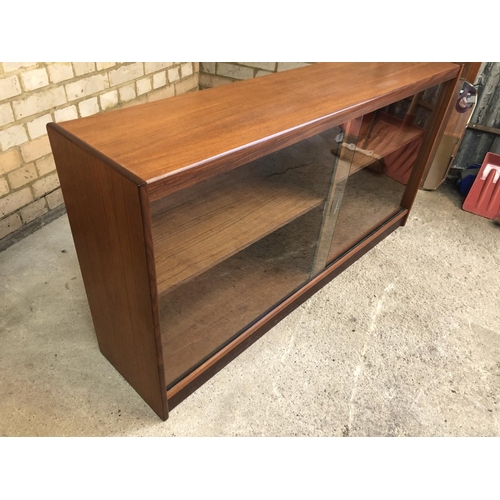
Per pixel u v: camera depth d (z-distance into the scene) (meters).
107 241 1.06
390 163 2.12
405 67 1.68
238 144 1.02
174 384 1.30
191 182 0.94
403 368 1.53
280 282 1.70
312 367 1.51
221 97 1.30
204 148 0.99
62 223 2.12
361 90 1.42
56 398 1.36
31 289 1.73
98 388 1.40
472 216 2.40
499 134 2.43
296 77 1.51
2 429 1.27
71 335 1.56
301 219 1.71
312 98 1.33
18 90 1.76
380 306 1.78
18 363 1.45
